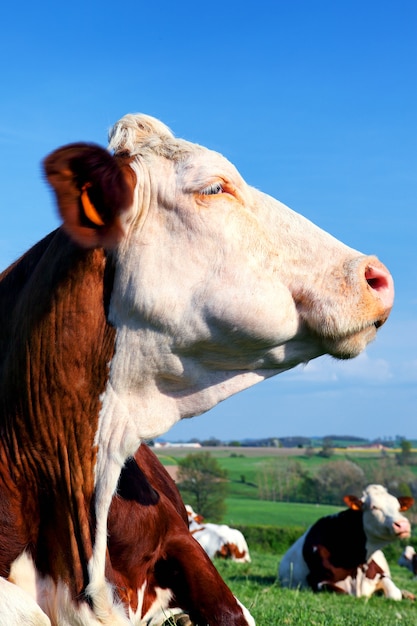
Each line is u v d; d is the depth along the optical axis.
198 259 4.09
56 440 4.17
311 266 4.20
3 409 4.29
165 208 4.15
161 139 4.31
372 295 4.17
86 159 3.75
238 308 4.04
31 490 4.18
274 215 4.29
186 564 4.83
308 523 64.06
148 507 4.69
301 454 135.00
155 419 4.27
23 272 4.55
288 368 4.37
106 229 3.85
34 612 3.76
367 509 13.73
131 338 4.15
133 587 4.53
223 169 4.21
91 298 4.16
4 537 4.04
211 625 4.76
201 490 67.50
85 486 4.16
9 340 4.38
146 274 4.09
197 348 4.16
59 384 4.16
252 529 32.72
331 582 13.80
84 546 4.09
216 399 4.31
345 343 4.19
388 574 14.20
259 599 9.59
